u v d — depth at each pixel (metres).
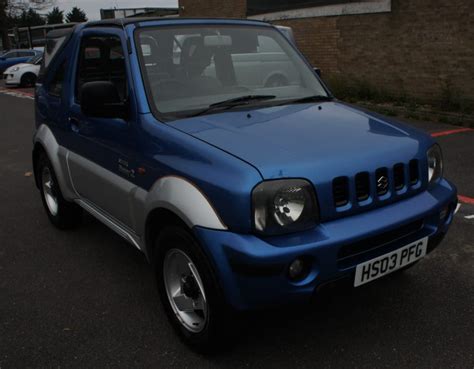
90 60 3.94
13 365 2.91
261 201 2.43
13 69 21.78
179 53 3.53
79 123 3.97
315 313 3.31
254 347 2.99
